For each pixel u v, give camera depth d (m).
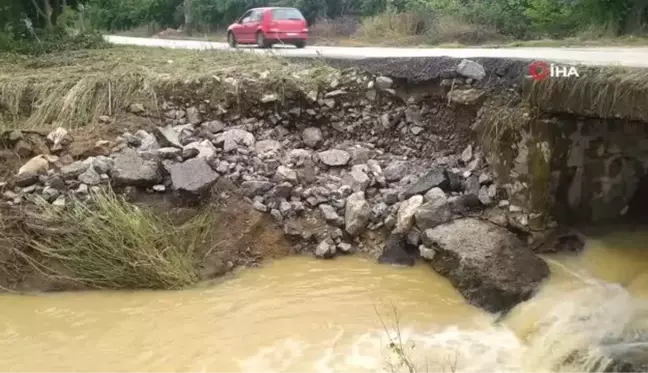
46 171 9.14
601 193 8.61
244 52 13.13
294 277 8.45
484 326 7.20
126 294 8.16
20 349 6.96
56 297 8.11
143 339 7.12
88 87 10.63
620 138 8.39
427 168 9.63
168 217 8.76
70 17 16.81
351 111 10.45
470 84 9.56
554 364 6.29
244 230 8.93
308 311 7.60
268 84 10.52
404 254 8.71
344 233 9.08
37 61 12.75
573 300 7.12
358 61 10.97
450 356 6.61
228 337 7.12
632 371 5.59
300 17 16.81
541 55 10.19
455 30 18.72
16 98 10.65
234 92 10.49
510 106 8.77
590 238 8.39
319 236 9.04
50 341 7.12
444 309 7.54
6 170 9.24
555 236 8.30
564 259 8.16
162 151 9.34
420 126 10.14
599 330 6.43
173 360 6.71
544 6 18.67
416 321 7.31
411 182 9.42
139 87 10.78
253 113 10.53
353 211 8.98
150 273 8.21
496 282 7.47
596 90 7.48
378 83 10.38
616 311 6.76
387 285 8.13
